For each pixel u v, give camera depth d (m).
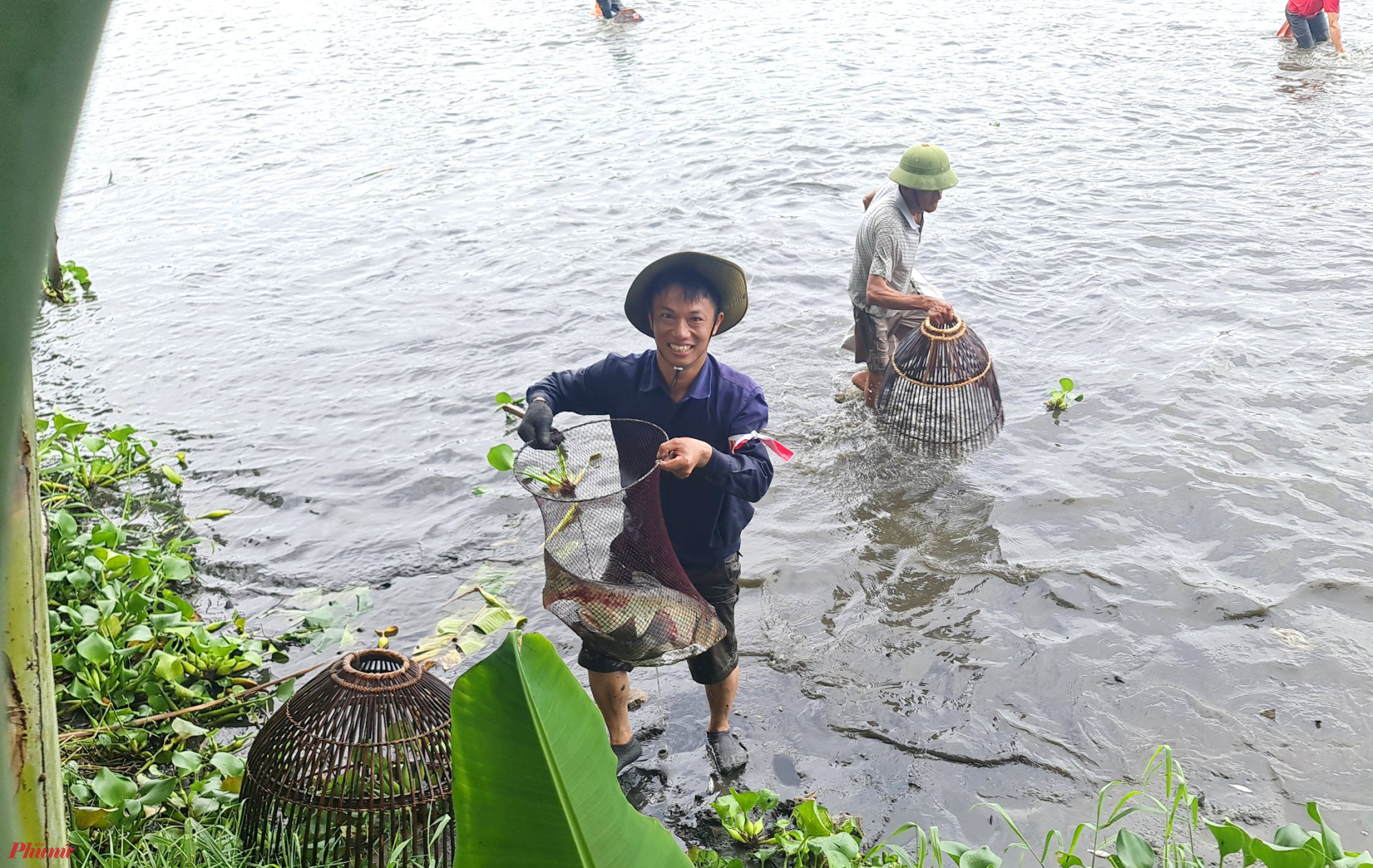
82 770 4.12
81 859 3.49
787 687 4.75
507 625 5.20
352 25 23.02
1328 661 4.71
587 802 2.00
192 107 16.94
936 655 4.90
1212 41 16.91
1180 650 4.84
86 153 14.69
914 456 6.58
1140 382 7.25
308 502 6.34
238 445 7.05
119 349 8.65
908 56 17.14
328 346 8.55
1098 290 8.74
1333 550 5.45
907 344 6.64
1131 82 15.04
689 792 4.19
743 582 5.46
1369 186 10.71
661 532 3.51
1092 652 4.86
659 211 11.12
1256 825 3.92
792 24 20.06
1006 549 5.64
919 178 6.42
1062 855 3.46
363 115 15.77
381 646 5.04
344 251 10.59
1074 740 4.38
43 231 1.14
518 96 16.20
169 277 10.15
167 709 4.51
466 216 11.34
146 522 6.13
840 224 10.53
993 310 8.53
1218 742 4.32
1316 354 7.48
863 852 3.87
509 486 6.49
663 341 3.61
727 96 15.41
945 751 4.35
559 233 10.70
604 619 3.45
